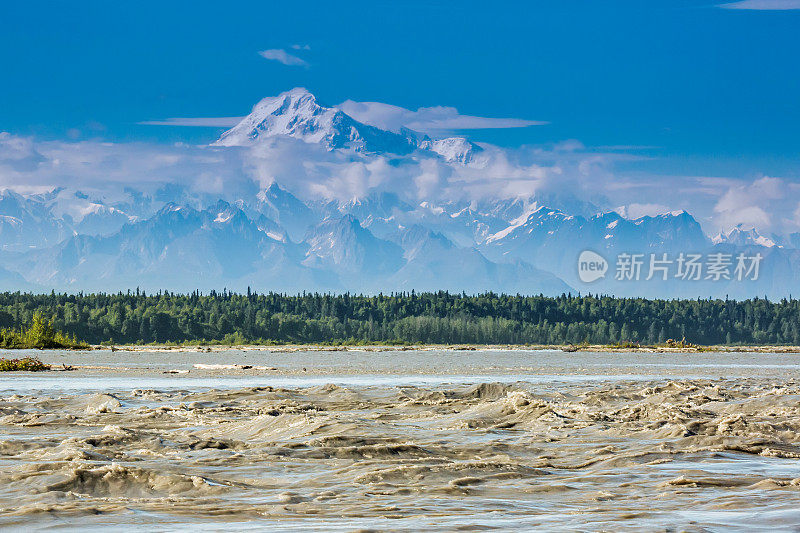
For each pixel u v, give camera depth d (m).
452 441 93.56
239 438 99.44
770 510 54.81
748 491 63.50
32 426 112.44
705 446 90.88
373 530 48.31
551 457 83.50
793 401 131.38
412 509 55.94
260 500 59.03
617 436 98.75
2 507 55.62
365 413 131.88
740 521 50.91
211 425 112.75
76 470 65.81
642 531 47.81
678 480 67.94
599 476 71.38
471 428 107.25
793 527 48.94
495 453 85.44
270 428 106.50
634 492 63.56
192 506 56.19
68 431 105.44
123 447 88.62
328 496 60.78
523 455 84.81
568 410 125.62
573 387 198.00
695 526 49.19
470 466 73.62
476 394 168.12
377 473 69.69
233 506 56.53
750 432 98.62
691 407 131.62
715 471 74.69
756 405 131.00
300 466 74.50
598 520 51.69
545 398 158.88
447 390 175.12
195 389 199.00
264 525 49.75
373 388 187.88
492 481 67.88
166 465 73.81
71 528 48.59
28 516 52.16
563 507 57.16
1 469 69.44
